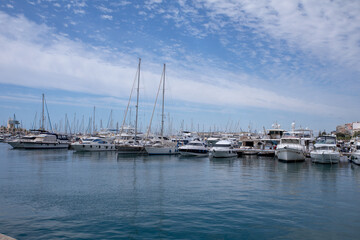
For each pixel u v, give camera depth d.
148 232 12.80
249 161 49.28
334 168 38.38
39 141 73.50
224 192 21.12
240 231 13.00
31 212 15.72
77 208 16.56
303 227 13.59
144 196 19.67
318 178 28.78
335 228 13.52
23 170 32.88
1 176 28.27
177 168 37.03
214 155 55.00
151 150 58.53
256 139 71.88
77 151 65.44
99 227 13.40
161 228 13.30
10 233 12.56
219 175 30.42
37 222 14.05
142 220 14.42
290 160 45.91
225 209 16.44
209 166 40.19
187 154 57.66
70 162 43.22
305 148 56.66
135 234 12.55
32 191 21.17
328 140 49.28
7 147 84.06
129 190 21.75
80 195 19.91
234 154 58.22
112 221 14.26
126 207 16.80
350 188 23.17
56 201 18.17
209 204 17.53
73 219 14.55
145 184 24.44
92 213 15.60
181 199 18.81
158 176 29.31
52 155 55.88
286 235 12.62
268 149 61.75
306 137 63.06
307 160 50.19
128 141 74.56
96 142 66.56
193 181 26.19
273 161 49.38
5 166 36.72
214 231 12.97
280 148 46.69
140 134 88.50
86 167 36.78
